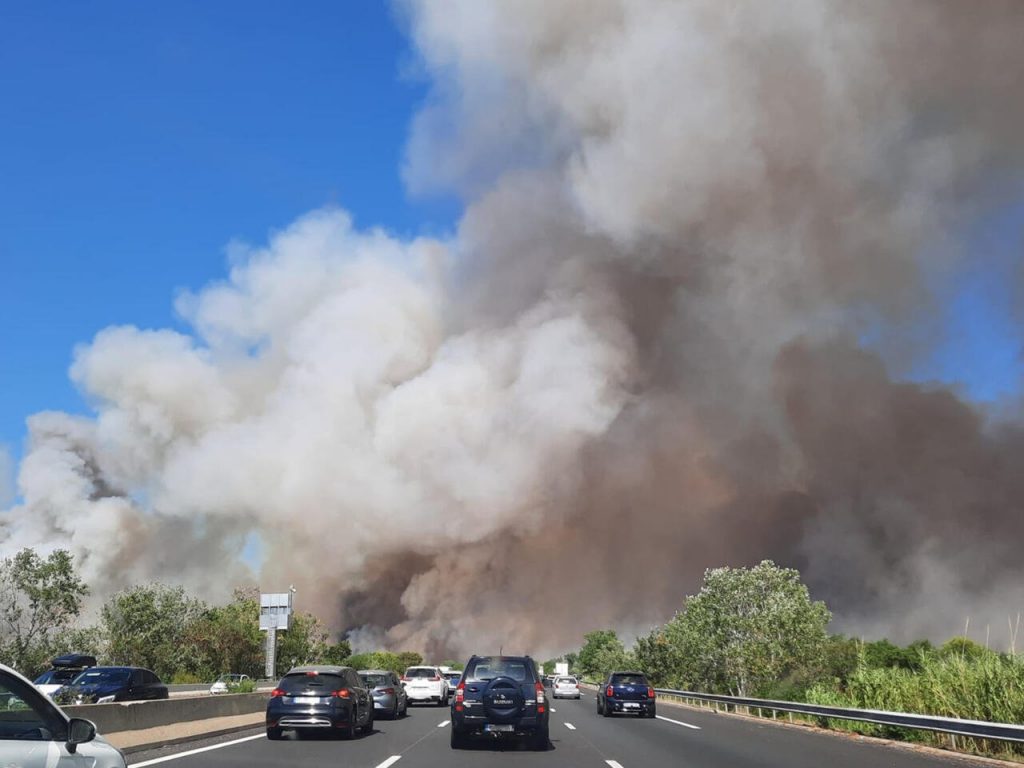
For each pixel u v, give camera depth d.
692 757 16.88
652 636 69.12
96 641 67.12
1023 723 17.89
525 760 16.30
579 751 18.14
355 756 16.92
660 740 21.20
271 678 51.38
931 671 21.67
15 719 6.34
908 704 22.06
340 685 21.28
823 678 42.22
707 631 48.88
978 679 19.56
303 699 20.80
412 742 20.34
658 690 55.94
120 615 70.56
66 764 6.29
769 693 40.75
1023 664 19.42
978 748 18.03
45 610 58.62
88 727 6.34
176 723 23.17
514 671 19.34
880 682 24.67
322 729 22.80
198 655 73.69
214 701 26.30
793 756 17.12
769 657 46.41
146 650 69.44
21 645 57.34
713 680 48.78
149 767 14.76
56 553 59.81
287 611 52.06
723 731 24.66
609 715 33.75
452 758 16.62
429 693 41.25
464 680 19.12
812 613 47.09
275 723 20.73
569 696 59.19
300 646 85.56
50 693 28.67
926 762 16.05
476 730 18.50
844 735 23.16
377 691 30.33
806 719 28.77
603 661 109.25
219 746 18.91
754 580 48.75
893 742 20.75
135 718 20.78
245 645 79.00
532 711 18.59
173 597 74.88
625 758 16.67
